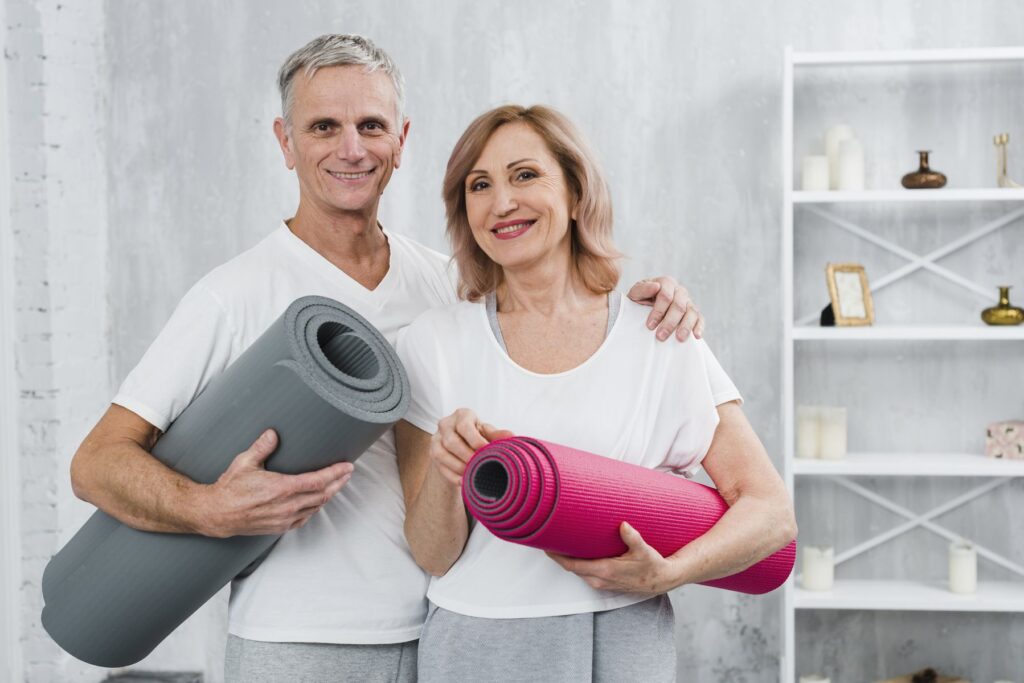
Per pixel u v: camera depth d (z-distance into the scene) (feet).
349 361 5.19
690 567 4.53
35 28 10.05
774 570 5.22
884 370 10.37
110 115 10.85
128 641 5.43
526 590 4.76
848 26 10.20
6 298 10.11
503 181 4.97
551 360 5.04
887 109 10.24
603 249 5.15
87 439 5.36
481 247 5.14
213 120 10.75
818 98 10.30
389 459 5.62
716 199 10.36
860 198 9.53
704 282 10.39
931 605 9.49
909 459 9.91
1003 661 10.30
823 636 10.45
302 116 5.74
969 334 9.40
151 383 5.40
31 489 10.21
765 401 10.39
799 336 9.59
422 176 10.60
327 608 5.41
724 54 10.31
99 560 5.30
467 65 10.52
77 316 10.53
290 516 4.81
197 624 10.82
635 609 4.86
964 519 10.29
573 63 10.43
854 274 10.07
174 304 10.87
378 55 5.85
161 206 10.84
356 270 5.97
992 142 10.16
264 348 4.84
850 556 10.21
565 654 4.70
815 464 9.62
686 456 5.07
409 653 5.59
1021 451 9.77
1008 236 10.18
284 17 10.65
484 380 5.04
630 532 4.29
